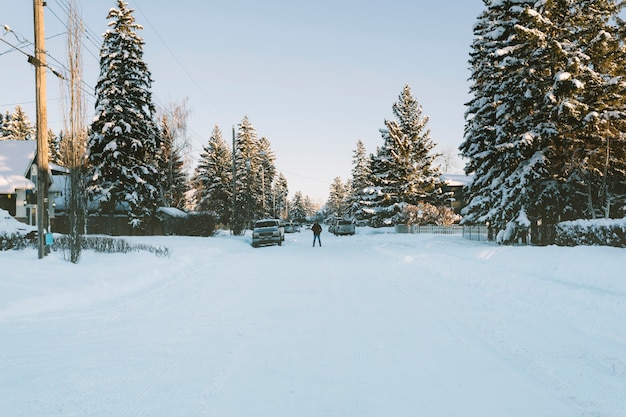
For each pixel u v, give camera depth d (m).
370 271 14.31
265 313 8.15
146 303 9.16
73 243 12.68
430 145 49.53
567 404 4.06
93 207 32.19
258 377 4.82
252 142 70.31
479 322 7.23
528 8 18.20
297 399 4.21
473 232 29.58
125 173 30.92
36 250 15.24
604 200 19.56
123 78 31.62
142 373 4.95
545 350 5.68
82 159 13.25
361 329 6.90
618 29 18.42
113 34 31.64
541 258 11.70
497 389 4.43
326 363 5.28
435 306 8.61
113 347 5.98
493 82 22.97
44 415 3.87
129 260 14.14
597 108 18.34
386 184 49.81
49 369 5.08
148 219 34.59
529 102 19.66
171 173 42.97
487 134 23.30
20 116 68.25
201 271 14.60
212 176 60.66
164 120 42.75
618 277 8.61
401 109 49.91
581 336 6.29
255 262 17.52
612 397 4.20
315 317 7.79
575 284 9.23
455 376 4.81
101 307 8.74
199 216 33.78
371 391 4.40
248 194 57.56
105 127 29.94
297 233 61.28
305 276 13.26
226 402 4.15
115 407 4.04
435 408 3.98
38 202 12.75
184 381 4.70
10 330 6.89
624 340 5.96
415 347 5.91
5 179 30.98
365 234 47.69
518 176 19.66
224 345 6.07
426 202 49.03
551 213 20.61
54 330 6.91
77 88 13.14
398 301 9.18
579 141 19.08
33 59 12.91
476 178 24.38
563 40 19.17
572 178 19.66
